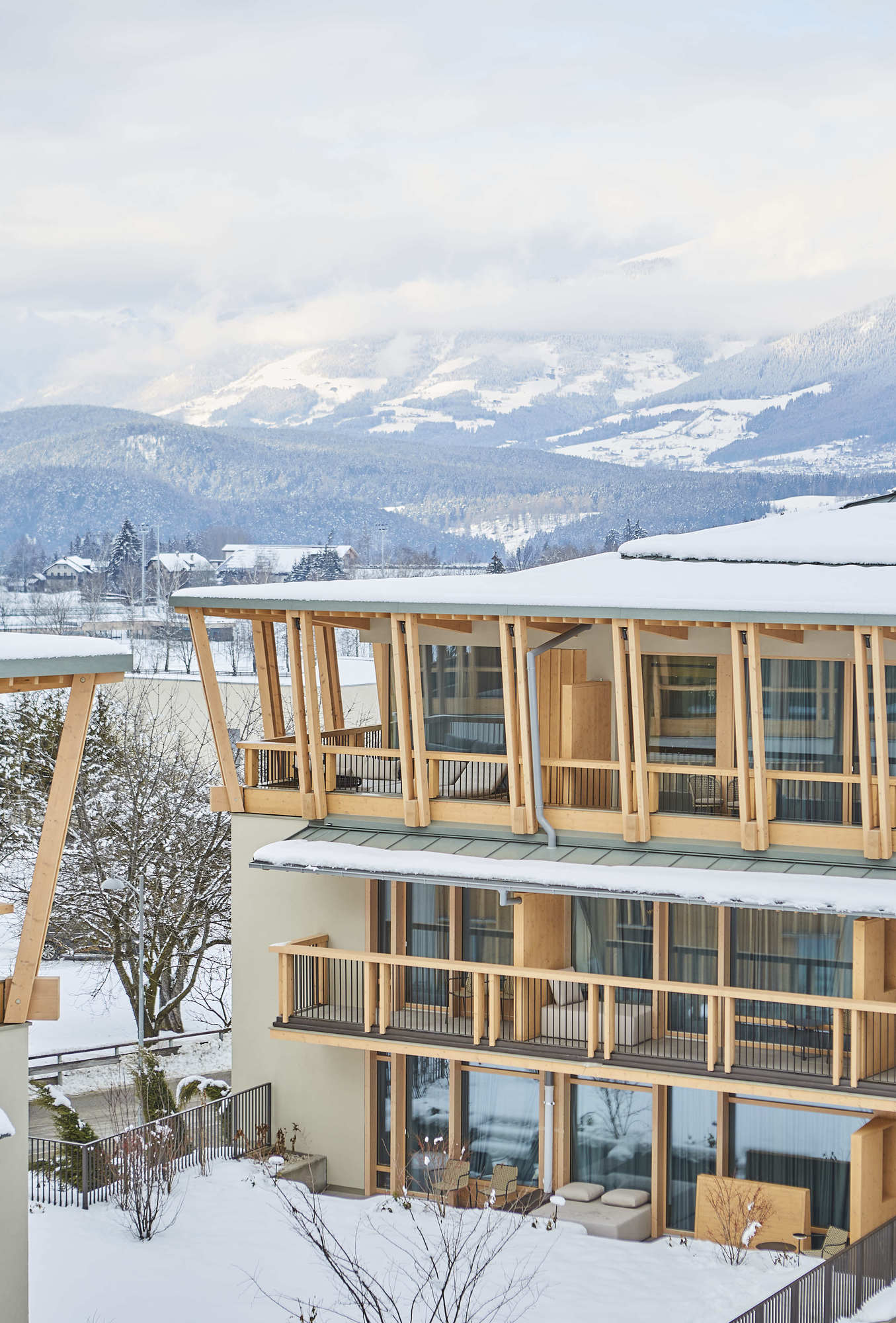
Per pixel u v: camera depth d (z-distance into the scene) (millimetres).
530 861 21938
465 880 21719
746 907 20969
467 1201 23109
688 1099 22234
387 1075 24031
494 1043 22047
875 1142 20406
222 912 36781
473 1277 20047
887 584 20500
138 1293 19672
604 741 24109
